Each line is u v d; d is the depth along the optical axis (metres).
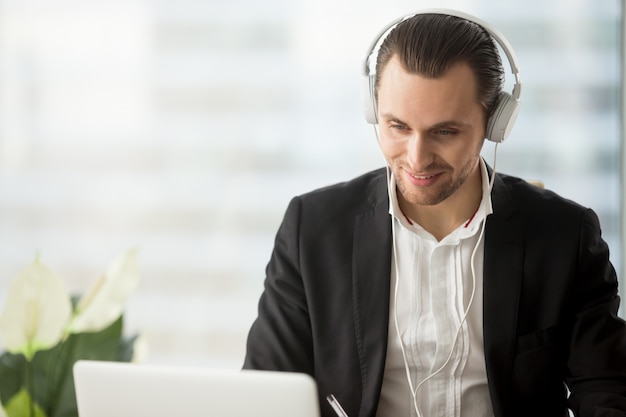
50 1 5.02
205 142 5.07
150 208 5.11
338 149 5.02
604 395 2.62
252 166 5.06
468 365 2.72
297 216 2.86
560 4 4.88
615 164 4.94
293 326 2.80
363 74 2.63
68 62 5.04
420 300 2.74
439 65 2.37
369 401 2.68
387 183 2.82
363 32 4.94
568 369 2.73
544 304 2.70
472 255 2.73
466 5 4.89
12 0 5.02
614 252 4.98
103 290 2.89
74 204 5.12
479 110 2.48
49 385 2.86
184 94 5.04
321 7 4.95
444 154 2.44
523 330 2.69
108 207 5.12
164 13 5.00
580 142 4.94
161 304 5.16
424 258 2.76
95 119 5.07
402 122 2.42
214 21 5.00
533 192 2.85
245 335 5.15
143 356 3.13
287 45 4.99
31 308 2.75
